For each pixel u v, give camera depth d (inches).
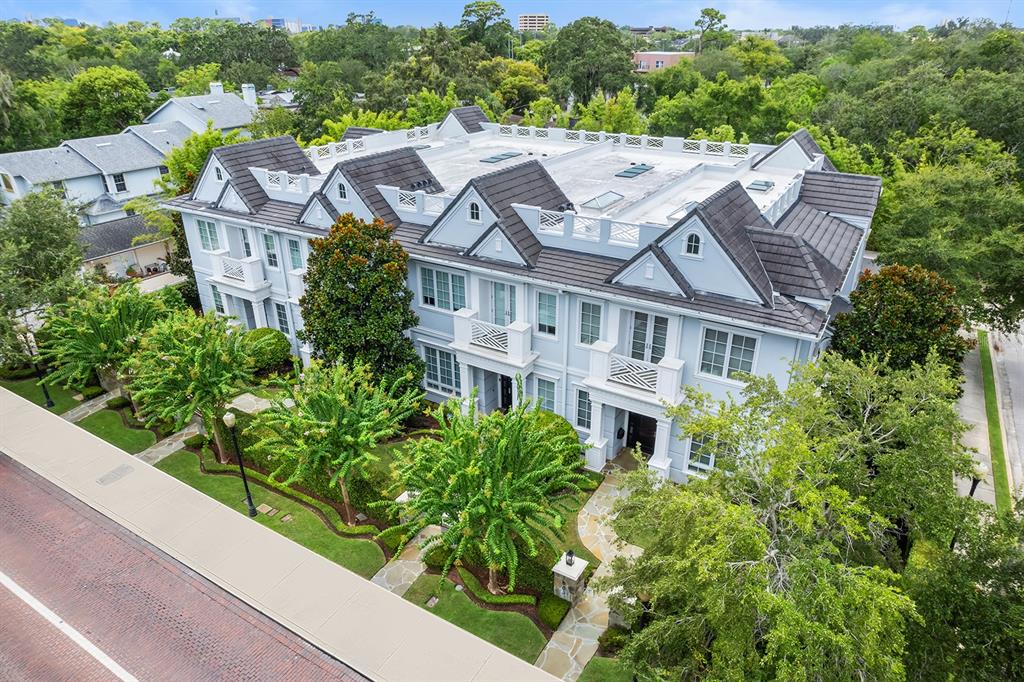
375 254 923.4
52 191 1288.1
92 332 991.6
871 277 780.0
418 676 594.2
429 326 1026.1
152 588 708.0
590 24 3371.1
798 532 464.4
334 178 1039.6
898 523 619.5
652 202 997.8
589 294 816.9
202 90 3417.8
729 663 414.9
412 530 657.6
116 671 614.5
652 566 506.3
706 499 443.5
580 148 1380.4
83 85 2719.0
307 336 967.0
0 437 984.9
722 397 789.2
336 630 644.7
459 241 946.1
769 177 1179.3
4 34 4175.7
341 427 758.5
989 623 428.5
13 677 610.2
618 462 919.7
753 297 733.9
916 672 438.3
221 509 823.1
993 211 1115.9
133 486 869.8
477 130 1664.6
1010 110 1653.5
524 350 903.1
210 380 864.9
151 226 1713.8
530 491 651.5
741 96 2082.9
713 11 4384.8
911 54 2546.8
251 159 1198.3
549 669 614.9
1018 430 992.9
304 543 778.8
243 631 653.9
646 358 847.7
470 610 683.4
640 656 501.7
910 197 1170.0
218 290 1278.3
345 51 4296.3
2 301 1080.8
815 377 582.6
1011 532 446.3
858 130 1779.0
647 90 2960.1
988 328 1305.4
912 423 494.0
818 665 378.6
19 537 786.8
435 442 685.9
